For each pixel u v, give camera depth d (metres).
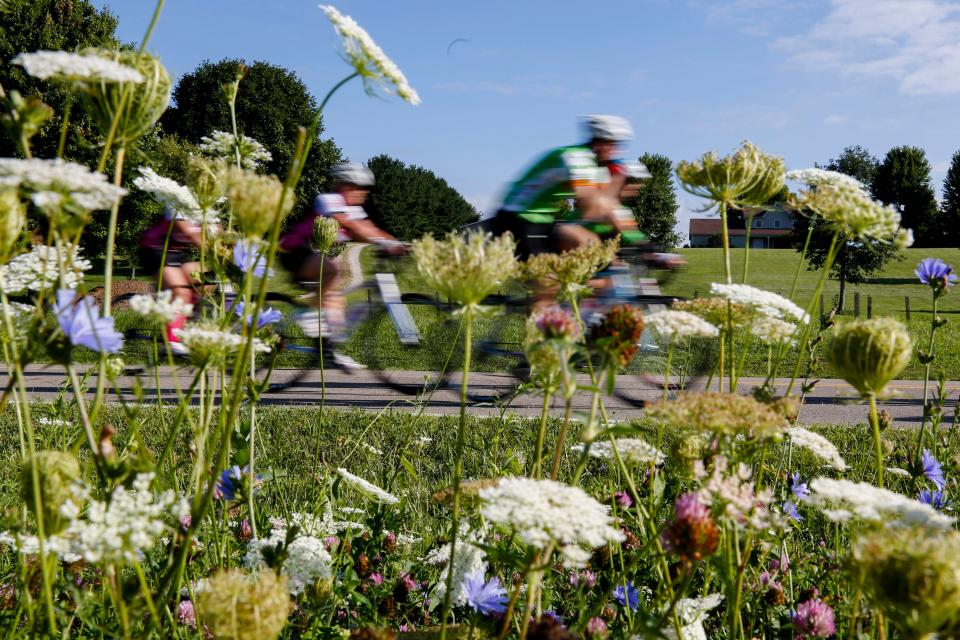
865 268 26.05
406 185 54.00
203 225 1.79
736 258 50.03
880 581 1.02
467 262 1.34
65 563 1.76
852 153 43.75
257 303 1.17
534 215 7.38
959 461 3.25
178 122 36.88
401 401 7.52
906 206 60.69
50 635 1.11
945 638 1.00
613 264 7.45
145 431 3.35
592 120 7.52
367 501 2.82
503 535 1.94
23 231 1.22
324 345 7.74
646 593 2.23
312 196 37.00
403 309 7.88
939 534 1.09
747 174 2.04
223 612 1.04
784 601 2.25
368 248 7.98
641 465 2.55
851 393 8.44
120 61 1.33
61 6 23.53
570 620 2.07
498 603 1.76
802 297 25.77
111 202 1.10
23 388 1.15
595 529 1.22
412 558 2.76
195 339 1.39
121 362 1.74
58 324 1.13
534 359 1.55
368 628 1.46
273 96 36.69
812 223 2.06
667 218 54.47
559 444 1.51
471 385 7.96
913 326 13.19
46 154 16.53
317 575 1.74
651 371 7.10
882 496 1.28
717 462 1.51
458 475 1.34
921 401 8.34
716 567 1.38
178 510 1.12
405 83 1.58
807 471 2.96
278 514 2.79
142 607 1.13
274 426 5.42
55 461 1.17
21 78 20.17
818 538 2.97
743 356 2.03
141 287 9.94
